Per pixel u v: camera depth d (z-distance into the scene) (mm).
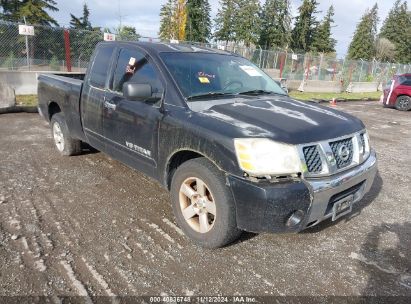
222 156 2824
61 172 4848
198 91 3531
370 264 3111
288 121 3035
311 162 2809
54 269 2770
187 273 2826
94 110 4375
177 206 3355
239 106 3336
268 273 2895
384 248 3393
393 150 7547
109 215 3705
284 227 2750
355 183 3104
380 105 16781
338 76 23922
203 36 55188
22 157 5406
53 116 5480
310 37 64125
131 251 3076
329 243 3416
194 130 3045
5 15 38156
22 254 2936
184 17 39469
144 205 3971
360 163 3264
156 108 3488
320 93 19656
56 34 13672
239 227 2854
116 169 5043
